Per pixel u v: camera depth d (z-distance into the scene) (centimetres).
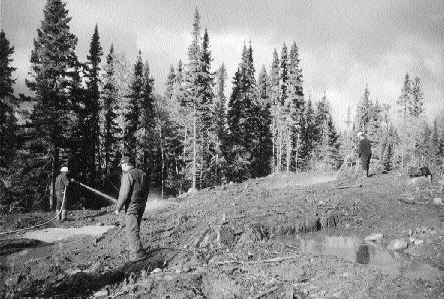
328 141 6700
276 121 5484
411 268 722
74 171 3369
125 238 955
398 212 1170
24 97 2891
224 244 880
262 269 693
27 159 2811
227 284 626
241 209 1198
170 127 5225
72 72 2927
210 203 1398
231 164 4706
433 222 1044
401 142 7088
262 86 5828
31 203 2962
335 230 1071
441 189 1380
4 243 1004
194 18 3978
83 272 688
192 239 921
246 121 4747
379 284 591
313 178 1980
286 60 5306
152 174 5062
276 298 573
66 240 1070
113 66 4375
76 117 2897
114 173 4288
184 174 5016
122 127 4503
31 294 619
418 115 7144
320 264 707
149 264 742
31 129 2770
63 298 602
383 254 831
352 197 1338
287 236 1004
